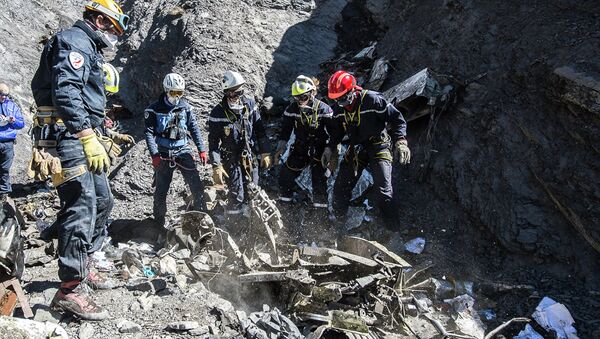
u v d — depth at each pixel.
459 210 6.21
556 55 6.09
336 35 9.95
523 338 4.64
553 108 5.89
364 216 6.25
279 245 5.42
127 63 10.52
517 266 5.50
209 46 9.03
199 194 6.06
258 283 4.82
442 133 6.79
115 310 4.30
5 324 3.49
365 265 4.76
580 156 5.50
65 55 3.57
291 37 9.65
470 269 5.60
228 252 4.99
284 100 8.86
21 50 10.53
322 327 4.23
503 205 5.80
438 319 4.88
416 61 7.99
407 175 6.89
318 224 6.31
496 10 7.39
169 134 5.86
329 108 6.02
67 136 3.88
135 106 9.91
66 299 4.05
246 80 8.81
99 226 4.52
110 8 3.82
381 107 5.52
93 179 4.06
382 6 9.65
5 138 6.50
